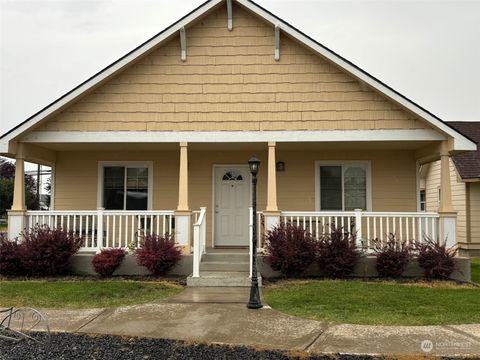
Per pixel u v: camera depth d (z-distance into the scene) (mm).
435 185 19953
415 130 10711
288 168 12648
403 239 11117
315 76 10984
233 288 8992
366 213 10375
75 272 10406
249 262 10164
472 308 7242
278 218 10414
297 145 11680
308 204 12531
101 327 6289
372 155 12555
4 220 37156
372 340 5641
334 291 8422
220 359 5023
